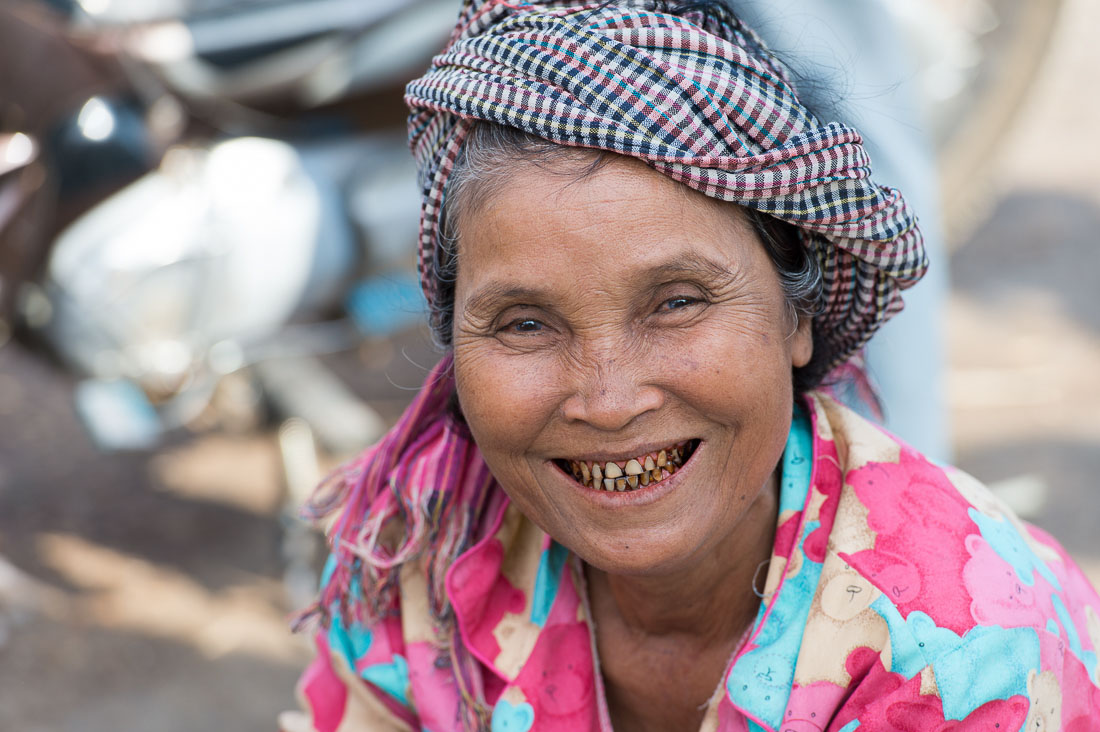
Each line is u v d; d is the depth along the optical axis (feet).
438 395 4.17
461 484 4.14
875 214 3.49
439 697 4.20
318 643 4.57
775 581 3.80
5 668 8.94
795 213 3.37
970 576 3.51
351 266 9.26
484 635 4.15
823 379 4.29
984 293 14.19
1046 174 17.28
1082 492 10.19
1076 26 22.24
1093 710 3.73
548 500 3.60
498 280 3.34
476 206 3.37
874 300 3.83
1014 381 12.16
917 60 10.96
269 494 11.40
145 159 8.82
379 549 4.22
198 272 8.87
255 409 9.74
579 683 4.10
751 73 3.34
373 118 9.68
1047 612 3.57
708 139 3.23
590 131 3.19
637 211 3.23
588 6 3.58
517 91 3.28
